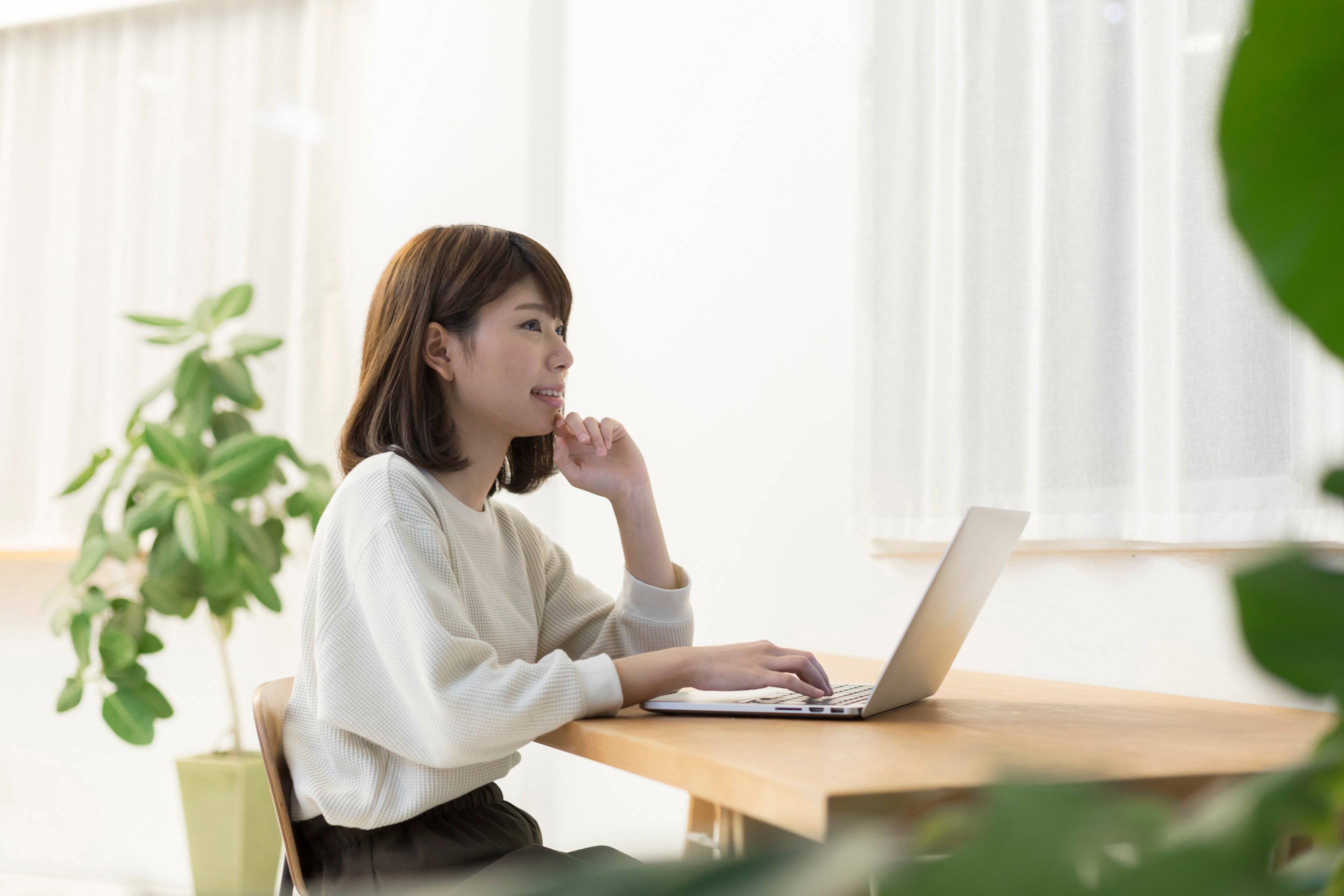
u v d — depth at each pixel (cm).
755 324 247
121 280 320
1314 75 17
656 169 273
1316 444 150
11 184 331
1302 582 17
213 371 276
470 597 128
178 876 302
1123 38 179
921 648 106
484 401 133
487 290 133
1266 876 17
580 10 296
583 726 101
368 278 313
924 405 206
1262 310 157
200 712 308
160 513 255
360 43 321
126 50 326
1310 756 18
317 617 117
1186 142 166
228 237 317
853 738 91
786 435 238
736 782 75
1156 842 17
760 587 240
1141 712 117
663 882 16
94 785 312
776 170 247
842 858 15
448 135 310
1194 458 163
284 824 115
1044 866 16
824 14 241
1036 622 187
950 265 203
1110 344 178
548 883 16
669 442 262
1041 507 183
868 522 213
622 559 265
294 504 275
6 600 321
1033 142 191
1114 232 178
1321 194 18
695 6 268
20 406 325
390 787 115
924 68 210
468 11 311
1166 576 170
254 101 318
